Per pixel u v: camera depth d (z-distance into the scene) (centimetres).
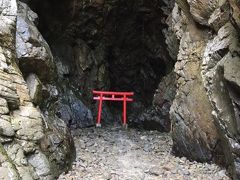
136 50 1758
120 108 1812
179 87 904
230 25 764
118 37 1698
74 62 1565
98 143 1041
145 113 1505
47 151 670
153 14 1543
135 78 1823
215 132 786
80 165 783
